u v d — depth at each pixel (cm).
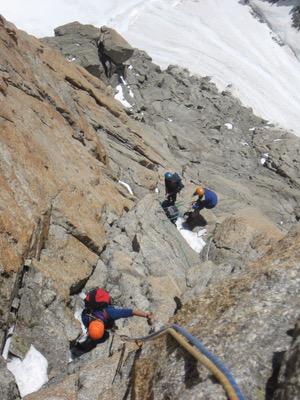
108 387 630
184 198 1828
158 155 2402
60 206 1126
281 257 638
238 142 4153
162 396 491
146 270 1245
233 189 2795
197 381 472
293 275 582
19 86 1374
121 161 1884
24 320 867
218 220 1739
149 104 3912
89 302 859
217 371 422
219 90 5991
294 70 6938
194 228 1652
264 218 1973
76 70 2336
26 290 895
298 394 402
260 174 3819
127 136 2145
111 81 3675
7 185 972
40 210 1025
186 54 6438
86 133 1652
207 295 626
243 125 4488
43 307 899
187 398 455
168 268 1271
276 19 7550
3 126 1090
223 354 496
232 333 520
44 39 3541
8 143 1065
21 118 1227
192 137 3744
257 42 7188
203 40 6856
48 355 859
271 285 579
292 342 476
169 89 4250
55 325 895
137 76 4106
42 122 1353
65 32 3641
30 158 1112
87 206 1245
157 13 7125
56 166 1223
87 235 1147
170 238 1402
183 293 1091
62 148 1352
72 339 902
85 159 1470
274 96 6284
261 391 454
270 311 537
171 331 514
